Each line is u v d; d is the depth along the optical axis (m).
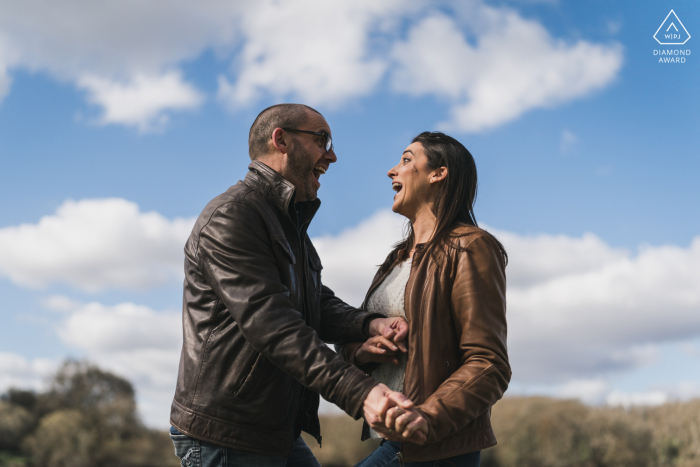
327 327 2.44
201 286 2.08
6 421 24.33
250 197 2.14
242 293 1.92
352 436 15.41
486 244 2.05
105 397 26.97
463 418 1.81
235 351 2.02
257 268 1.98
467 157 2.33
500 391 1.91
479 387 1.85
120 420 25.83
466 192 2.29
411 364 2.01
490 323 1.95
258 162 2.32
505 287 2.08
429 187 2.32
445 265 2.06
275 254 2.10
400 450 1.99
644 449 15.24
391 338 2.10
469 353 1.93
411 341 2.04
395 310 2.21
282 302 1.92
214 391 2.01
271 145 2.33
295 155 2.32
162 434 26.72
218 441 1.97
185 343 2.12
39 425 24.97
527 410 16.17
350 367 1.79
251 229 2.04
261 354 2.00
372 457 2.12
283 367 1.84
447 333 2.03
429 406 1.80
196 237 2.12
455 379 1.88
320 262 2.56
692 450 15.05
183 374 2.10
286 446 2.08
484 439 1.98
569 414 15.80
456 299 2.01
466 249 2.04
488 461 15.84
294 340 1.82
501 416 16.42
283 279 2.12
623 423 15.64
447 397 1.82
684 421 15.47
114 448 24.92
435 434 1.77
